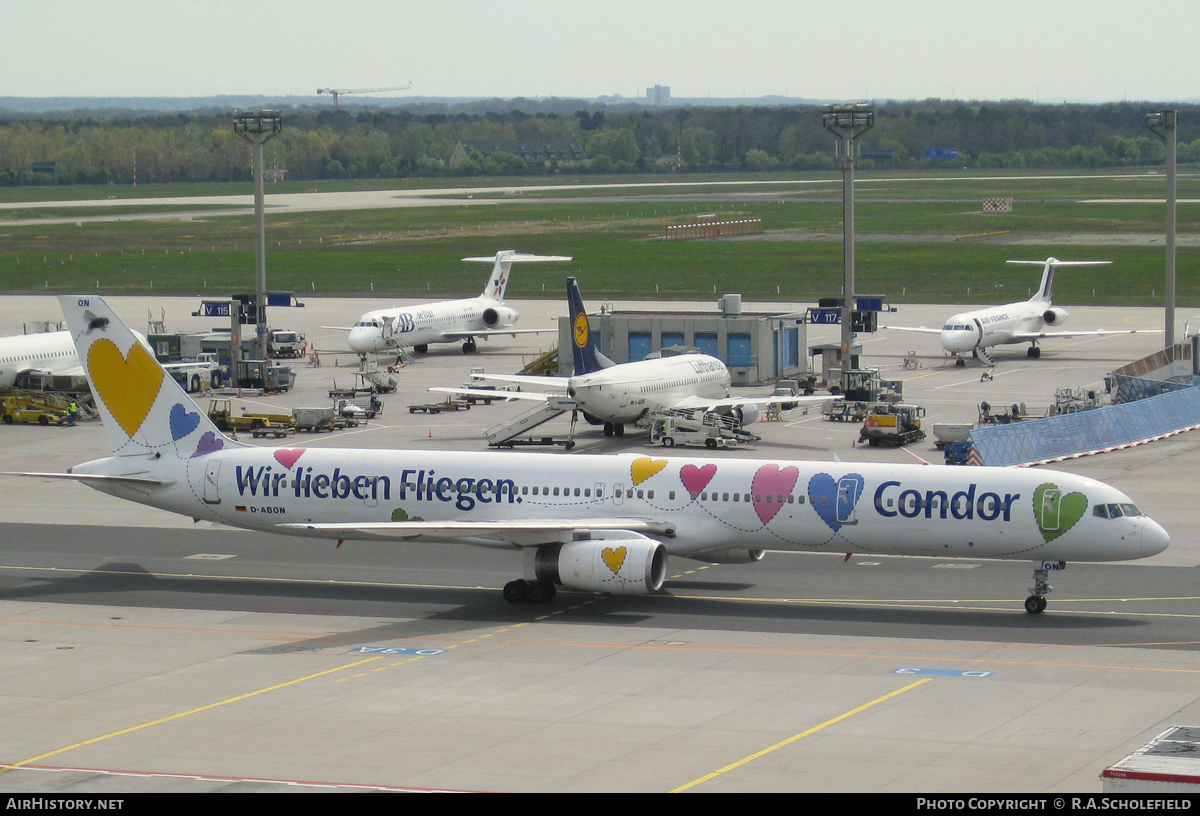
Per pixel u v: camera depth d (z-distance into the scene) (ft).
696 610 404.77
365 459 435.94
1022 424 639.35
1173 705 308.40
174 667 351.05
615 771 269.64
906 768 268.82
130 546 501.56
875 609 403.75
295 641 376.68
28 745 291.17
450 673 342.44
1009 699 314.35
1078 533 378.12
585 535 405.39
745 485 404.77
